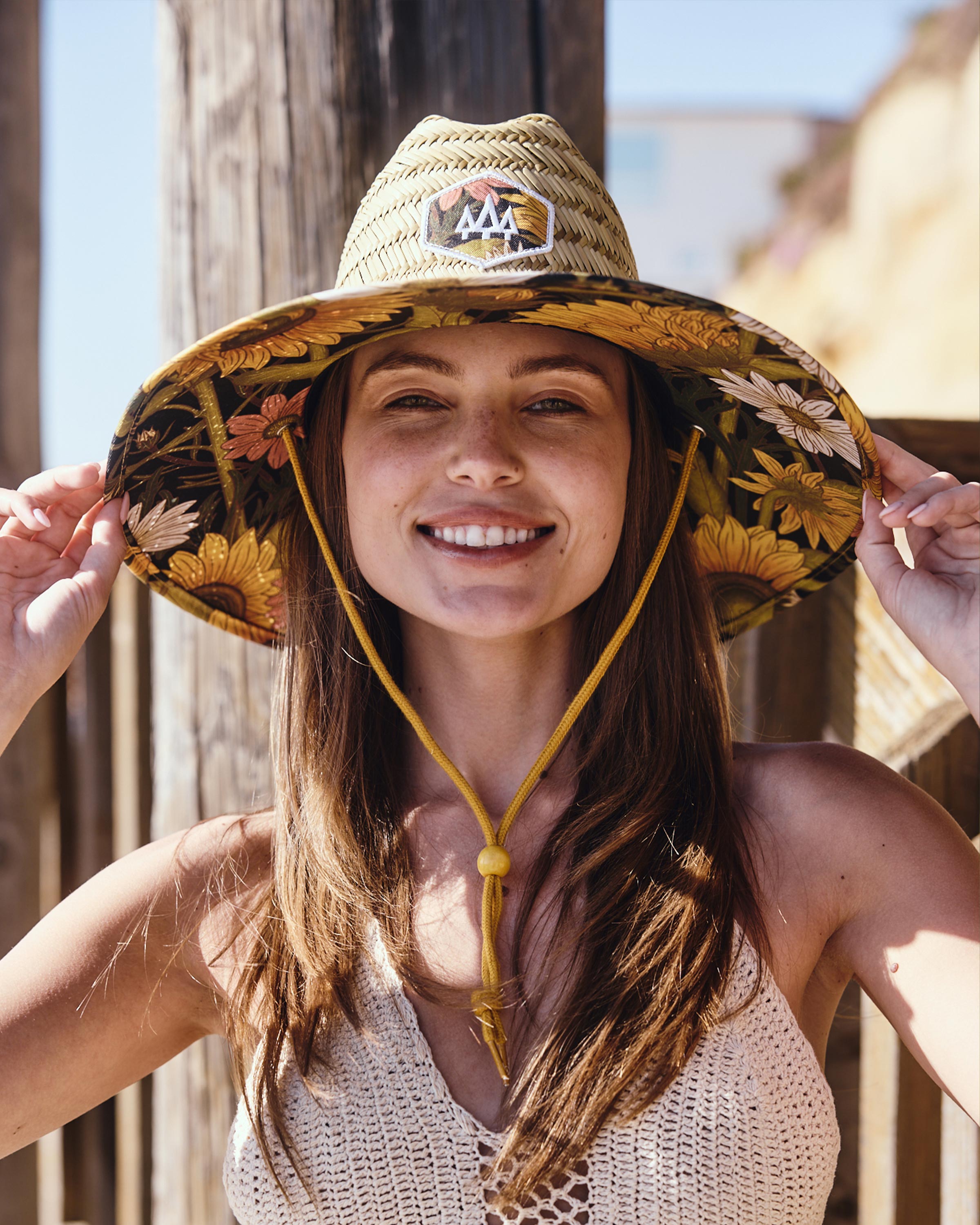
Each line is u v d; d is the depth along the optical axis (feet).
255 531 5.58
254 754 6.72
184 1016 5.11
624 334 4.59
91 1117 10.43
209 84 6.52
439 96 6.34
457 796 5.16
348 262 4.89
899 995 4.41
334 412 5.16
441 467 4.62
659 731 5.01
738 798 4.91
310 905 4.83
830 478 5.04
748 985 4.43
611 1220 4.20
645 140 75.51
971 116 53.72
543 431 4.67
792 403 4.70
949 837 4.60
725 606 5.87
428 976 4.67
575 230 4.57
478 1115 4.40
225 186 6.50
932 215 54.54
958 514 4.52
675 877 4.58
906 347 53.52
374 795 5.16
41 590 5.09
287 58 6.34
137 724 9.71
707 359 4.65
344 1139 4.39
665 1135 4.25
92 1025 4.90
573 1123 4.19
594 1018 4.35
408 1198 4.31
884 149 58.13
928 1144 6.86
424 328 4.58
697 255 74.28
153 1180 9.70
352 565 5.30
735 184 73.31
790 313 62.03
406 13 6.31
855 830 4.62
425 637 5.20
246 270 6.48
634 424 5.15
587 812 4.86
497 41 6.32
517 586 4.63
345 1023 4.58
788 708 7.03
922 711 6.82
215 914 5.07
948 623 4.45
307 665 5.35
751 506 5.44
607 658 4.95
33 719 9.27
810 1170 4.37
